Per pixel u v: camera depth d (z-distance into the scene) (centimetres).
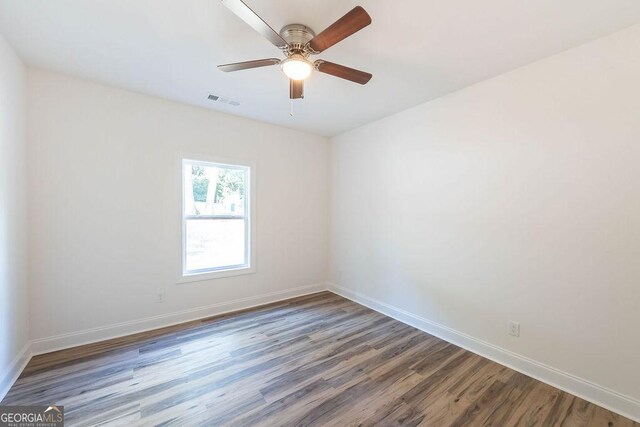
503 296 230
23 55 210
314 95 277
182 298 307
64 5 158
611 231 178
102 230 260
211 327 293
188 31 182
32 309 230
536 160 210
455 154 264
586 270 188
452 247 267
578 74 190
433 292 284
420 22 168
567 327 196
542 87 207
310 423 165
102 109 258
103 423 162
